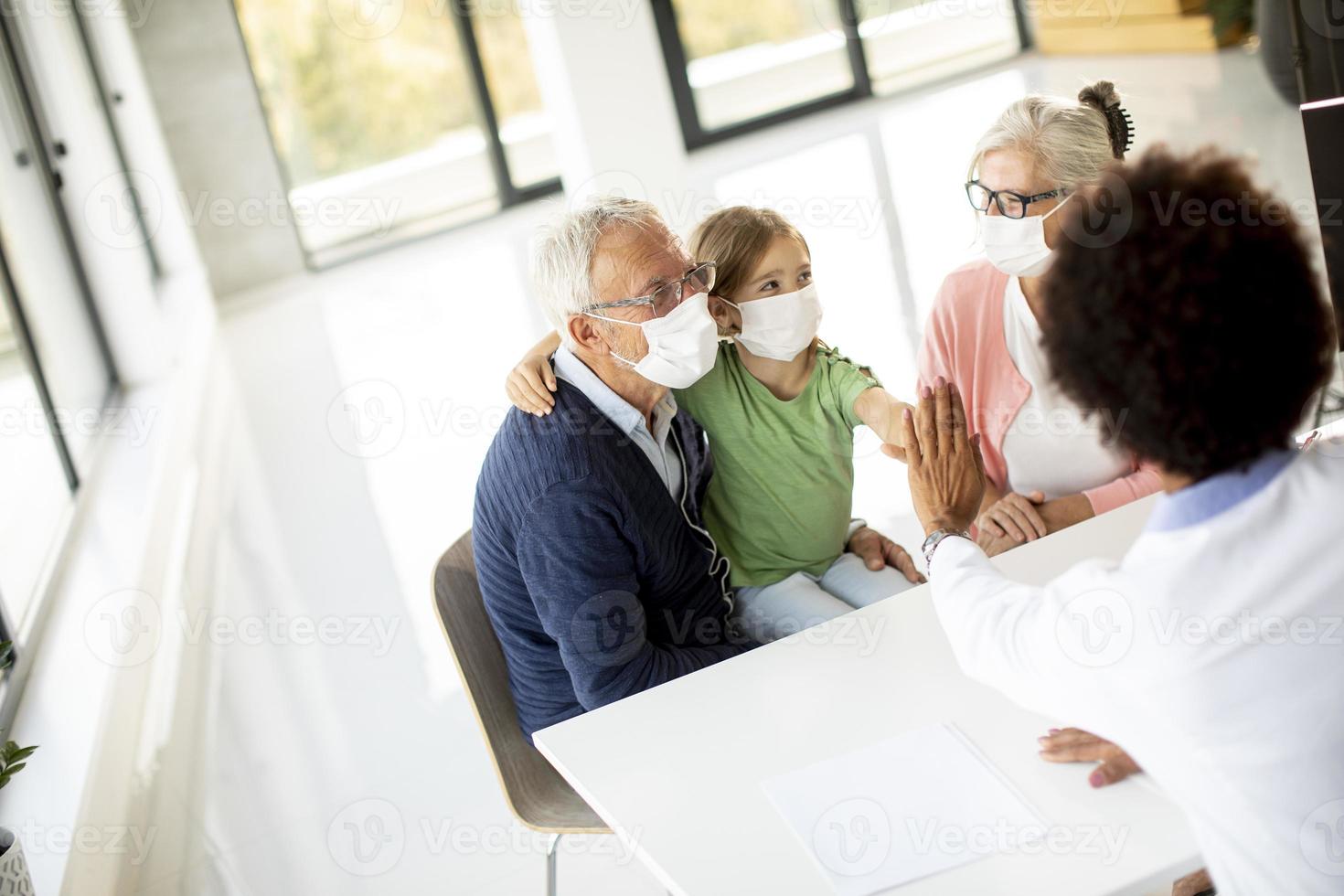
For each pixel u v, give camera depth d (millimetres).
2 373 3439
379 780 2574
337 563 3773
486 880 2166
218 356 6500
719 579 1887
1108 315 847
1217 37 6887
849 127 8367
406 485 4293
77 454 3932
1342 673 850
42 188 4750
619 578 1647
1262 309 823
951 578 1148
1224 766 887
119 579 3047
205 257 8188
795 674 1420
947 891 1025
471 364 5414
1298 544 846
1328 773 862
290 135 8453
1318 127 1516
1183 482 882
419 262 8062
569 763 1336
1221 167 853
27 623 2789
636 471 1682
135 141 7371
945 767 1191
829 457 1916
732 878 1099
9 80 4688
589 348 1690
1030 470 1996
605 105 5117
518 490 1640
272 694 3047
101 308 4949
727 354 1883
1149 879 1002
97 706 2410
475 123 8820
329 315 7152
